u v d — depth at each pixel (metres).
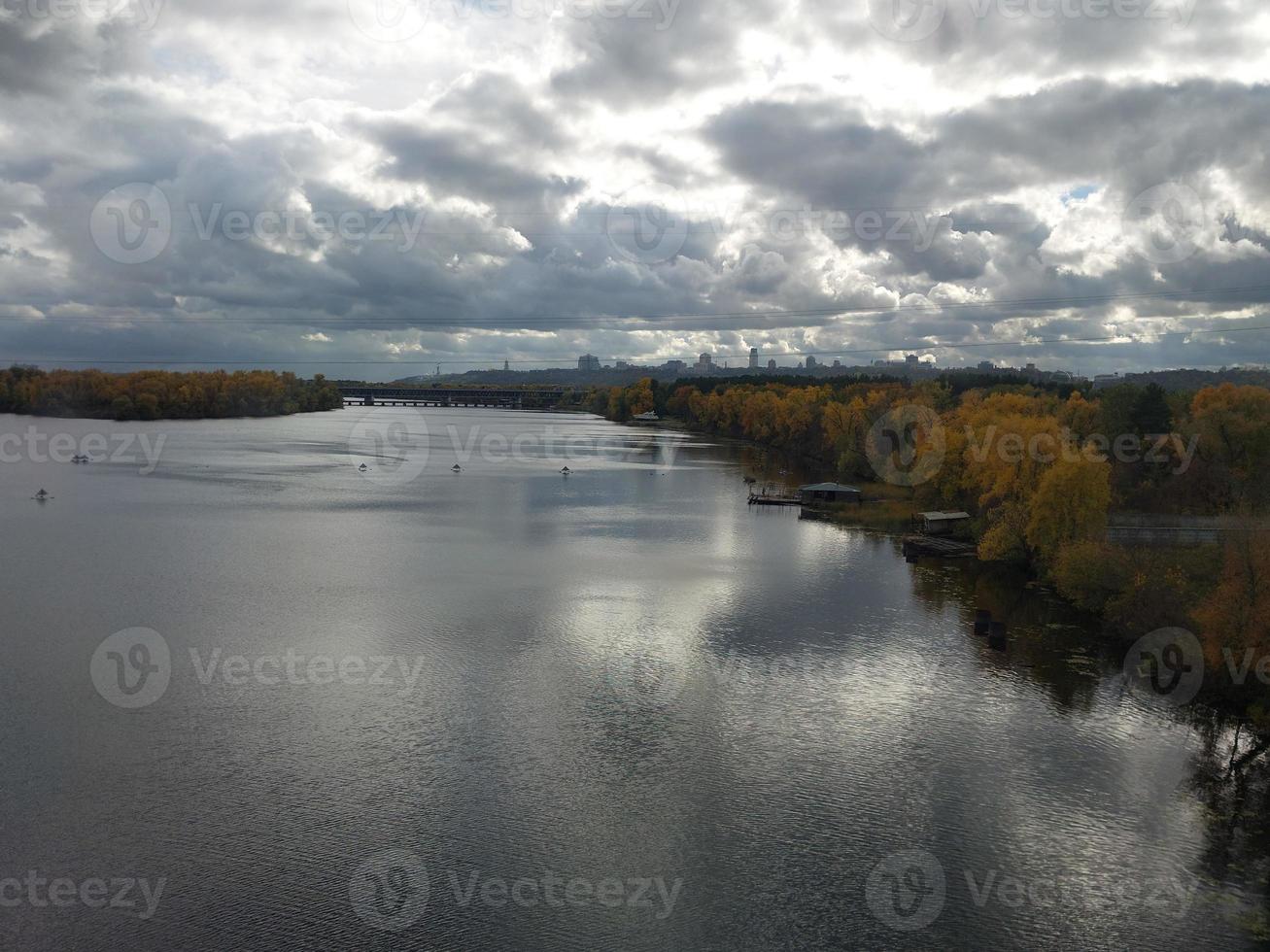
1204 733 45.81
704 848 35.47
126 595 68.31
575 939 30.28
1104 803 39.22
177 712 46.75
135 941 29.78
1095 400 125.81
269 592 70.06
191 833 35.88
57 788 39.03
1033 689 51.22
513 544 91.31
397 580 74.50
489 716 46.66
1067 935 31.08
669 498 126.81
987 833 36.94
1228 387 108.62
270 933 30.31
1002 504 85.94
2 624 60.88
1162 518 83.19
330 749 42.78
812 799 39.12
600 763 41.84
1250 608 48.41
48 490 122.38
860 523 107.38
